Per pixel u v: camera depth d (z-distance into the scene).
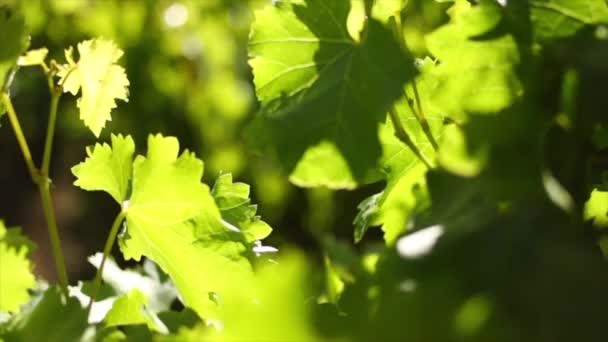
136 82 4.21
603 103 1.13
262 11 1.29
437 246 1.09
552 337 1.04
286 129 1.17
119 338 1.31
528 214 1.08
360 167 1.17
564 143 1.14
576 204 1.13
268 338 1.08
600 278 1.05
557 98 1.16
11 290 1.29
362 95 1.18
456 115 1.19
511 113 1.16
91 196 5.60
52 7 3.85
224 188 1.38
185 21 4.10
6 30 1.33
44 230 5.60
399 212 1.34
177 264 1.35
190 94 4.25
